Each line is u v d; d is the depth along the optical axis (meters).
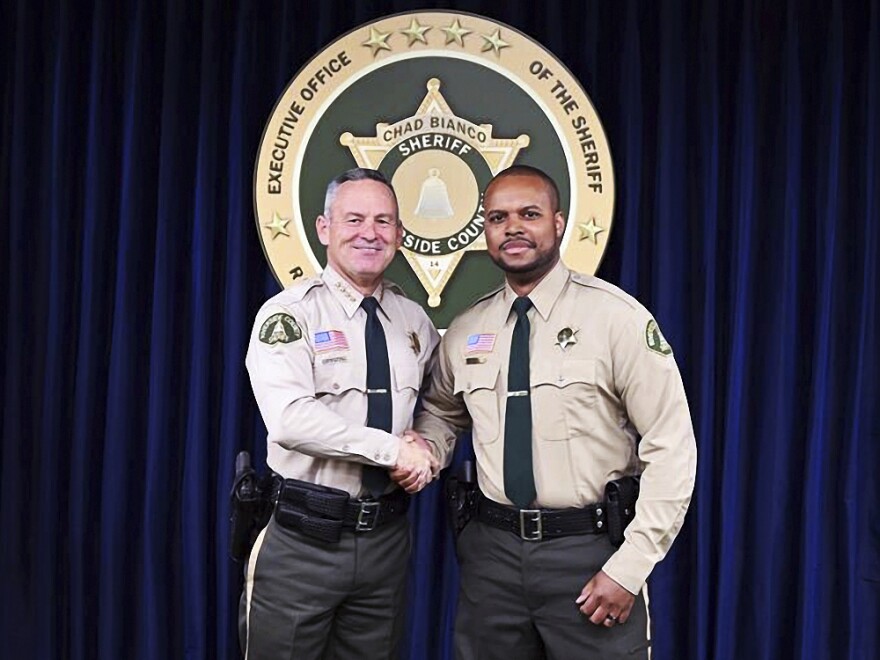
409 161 2.80
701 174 2.74
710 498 2.71
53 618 2.79
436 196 2.80
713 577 2.72
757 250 2.74
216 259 2.82
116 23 2.86
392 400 2.29
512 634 2.21
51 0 2.85
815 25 2.75
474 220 2.80
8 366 2.80
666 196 2.71
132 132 2.80
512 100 2.78
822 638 2.70
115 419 2.76
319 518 2.20
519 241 2.19
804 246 2.74
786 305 2.70
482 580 2.22
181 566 2.79
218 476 2.77
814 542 2.68
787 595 2.72
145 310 2.82
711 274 2.71
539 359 2.20
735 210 2.73
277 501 2.24
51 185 2.81
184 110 2.82
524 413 2.19
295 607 2.21
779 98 2.74
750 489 2.72
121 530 2.77
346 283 2.33
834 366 2.72
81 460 2.77
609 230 2.73
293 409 2.17
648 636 2.17
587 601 2.10
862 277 2.70
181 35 2.81
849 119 2.74
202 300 2.77
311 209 2.79
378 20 2.80
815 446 2.68
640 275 2.76
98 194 2.81
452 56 2.79
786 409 2.71
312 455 2.18
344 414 2.26
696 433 2.71
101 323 2.82
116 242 2.84
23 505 2.80
